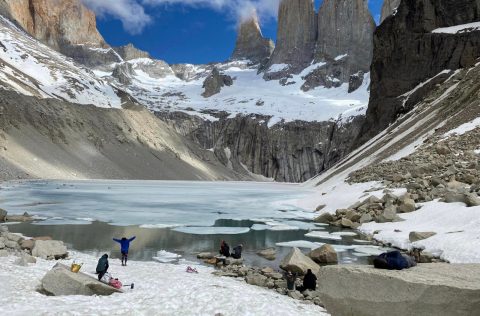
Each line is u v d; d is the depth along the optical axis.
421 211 37.94
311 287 21.48
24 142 121.88
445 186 41.31
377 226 39.25
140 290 17.55
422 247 29.23
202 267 26.19
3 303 14.15
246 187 129.25
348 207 49.03
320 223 47.62
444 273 11.49
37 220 45.66
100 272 18.00
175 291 16.94
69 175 123.06
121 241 25.14
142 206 64.44
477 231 28.19
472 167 44.03
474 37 114.62
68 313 12.66
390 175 53.72
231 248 33.53
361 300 11.59
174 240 36.78
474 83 77.56
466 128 60.31
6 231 29.17
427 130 76.69
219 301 14.80
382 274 11.44
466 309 10.14
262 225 46.03
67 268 18.03
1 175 99.69
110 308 13.57
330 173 119.12
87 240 35.31
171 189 105.31
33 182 101.00
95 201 68.56
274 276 23.89
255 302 15.07
